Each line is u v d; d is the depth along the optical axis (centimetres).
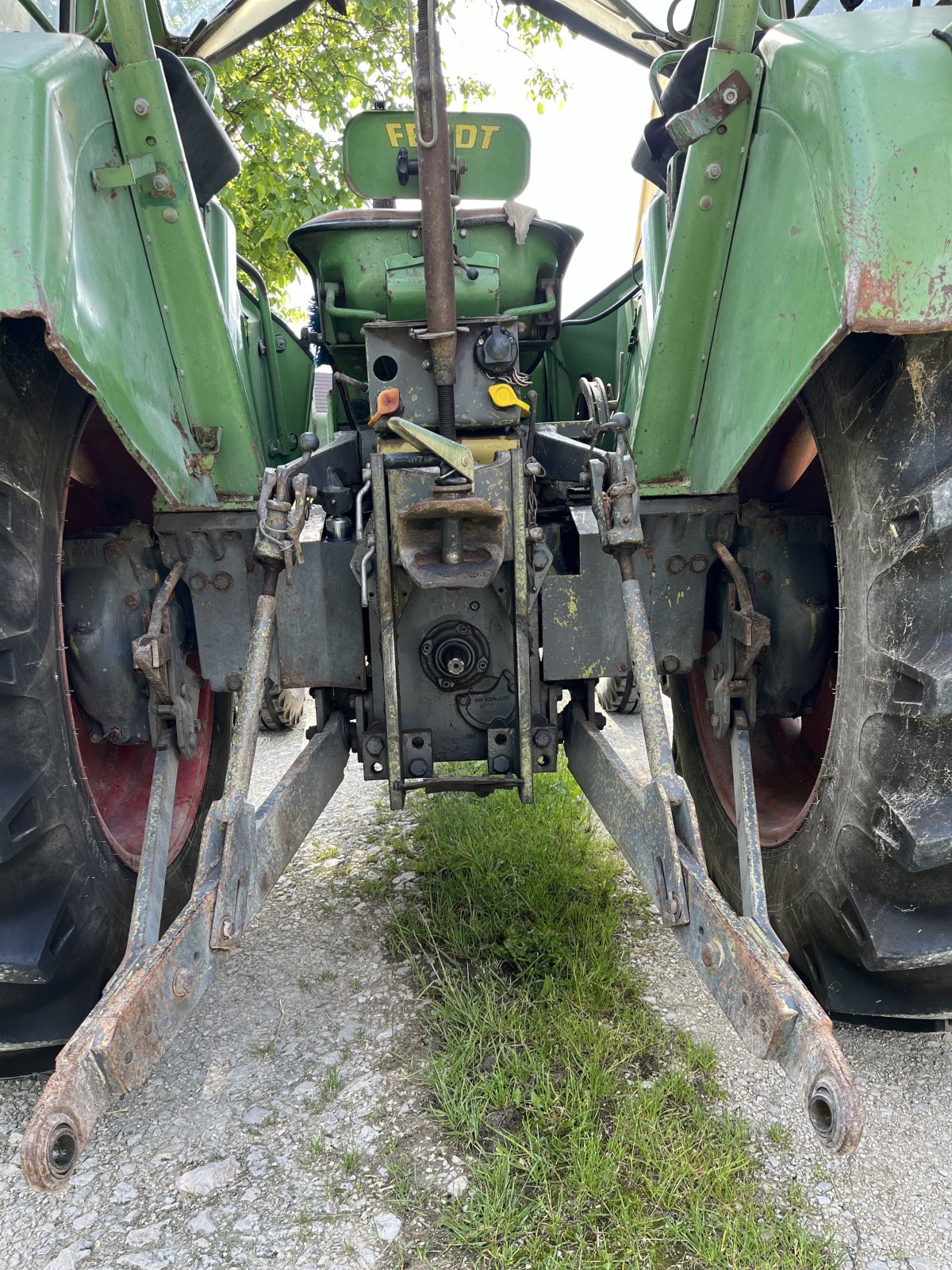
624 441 238
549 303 290
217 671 237
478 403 216
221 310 208
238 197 755
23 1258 169
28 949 173
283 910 297
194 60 253
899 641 164
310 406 392
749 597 221
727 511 229
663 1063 213
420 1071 212
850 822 179
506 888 292
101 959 196
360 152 270
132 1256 168
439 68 169
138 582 221
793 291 168
